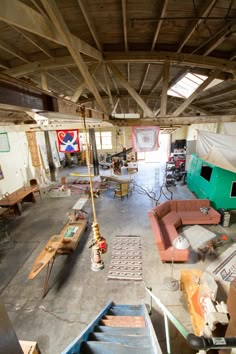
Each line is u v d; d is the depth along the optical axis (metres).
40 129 7.46
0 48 3.70
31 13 1.80
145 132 6.37
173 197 8.77
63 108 2.52
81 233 5.70
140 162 15.60
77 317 3.62
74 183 11.29
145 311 3.25
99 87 7.57
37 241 5.98
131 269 4.69
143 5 2.79
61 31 2.07
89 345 2.34
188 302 3.54
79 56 2.71
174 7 2.78
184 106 5.14
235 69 3.99
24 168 9.76
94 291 4.15
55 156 13.66
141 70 5.57
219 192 6.82
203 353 2.29
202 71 4.82
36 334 3.35
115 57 4.12
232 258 4.91
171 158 12.55
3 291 4.22
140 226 6.54
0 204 6.84
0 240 6.06
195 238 5.78
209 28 3.17
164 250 4.73
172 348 3.02
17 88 1.54
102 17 3.06
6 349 0.60
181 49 3.95
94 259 2.51
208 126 9.45
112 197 9.14
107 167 14.30
